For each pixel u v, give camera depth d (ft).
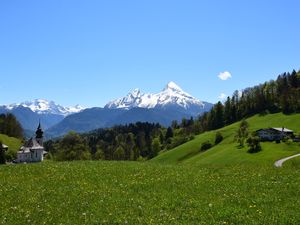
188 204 78.84
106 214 72.02
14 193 93.40
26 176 122.31
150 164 160.25
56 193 92.22
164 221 66.23
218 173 124.88
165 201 81.76
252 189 94.27
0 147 531.50
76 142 523.70
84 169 135.74
